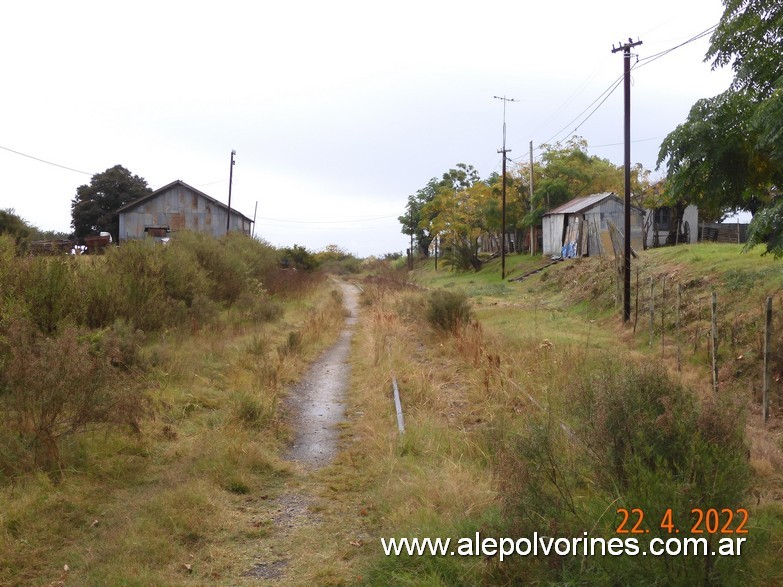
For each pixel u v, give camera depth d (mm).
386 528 4996
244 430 7750
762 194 11477
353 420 8906
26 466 6027
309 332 16281
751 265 14570
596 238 30969
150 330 12680
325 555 4703
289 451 7516
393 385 10062
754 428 7270
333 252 84375
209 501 5590
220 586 4242
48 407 6238
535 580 3818
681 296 14297
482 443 6715
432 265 62719
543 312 20203
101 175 55094
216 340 12867
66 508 5496
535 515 4035
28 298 9844
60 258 11055
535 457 4559
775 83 8977
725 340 10836
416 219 68625
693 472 3719
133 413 6988
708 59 10711
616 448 4336
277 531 5180
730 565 3420
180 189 45781
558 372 9531
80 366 6562
